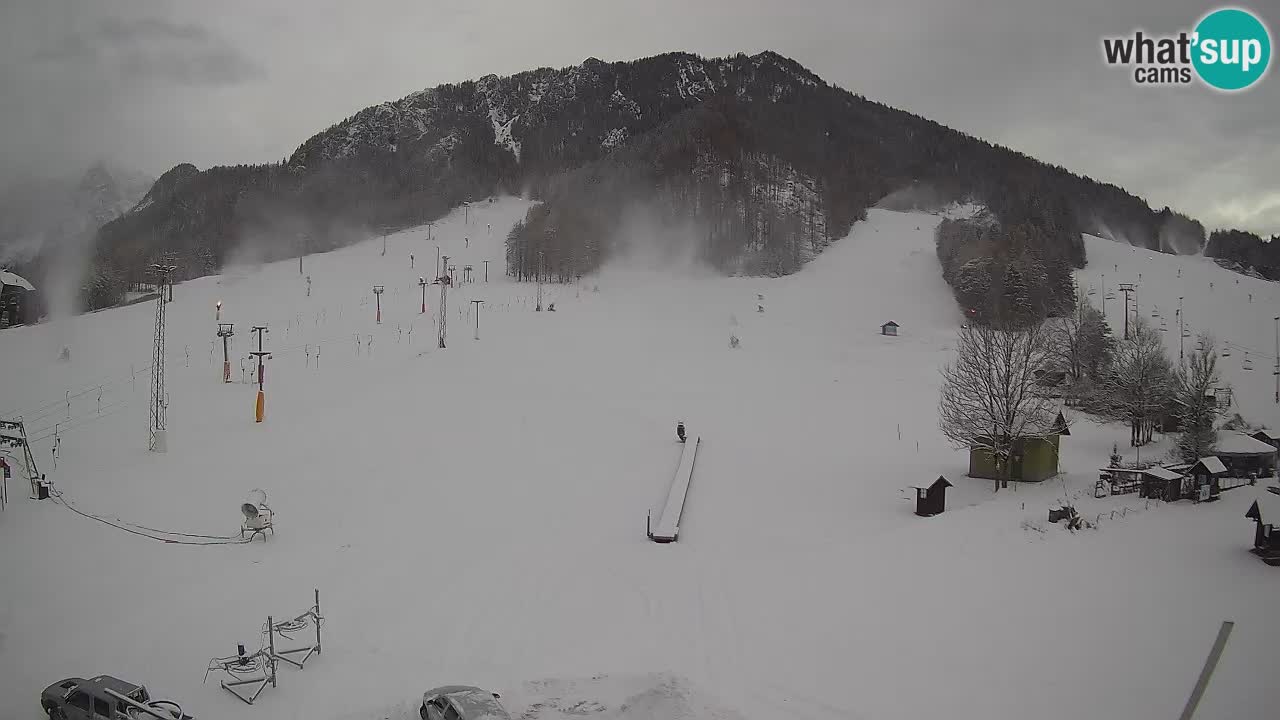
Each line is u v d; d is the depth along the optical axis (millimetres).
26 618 23438
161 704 17359
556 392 64375
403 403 57219
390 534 33312
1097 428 62594
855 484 45125
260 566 28812
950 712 18500
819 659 21594
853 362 89562
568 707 18219
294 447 45812
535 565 30469
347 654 21797
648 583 28453
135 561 28422
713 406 65750
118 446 44906
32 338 80562
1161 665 19938
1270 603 22938
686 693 18625
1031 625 22750
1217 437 48062
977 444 44250
